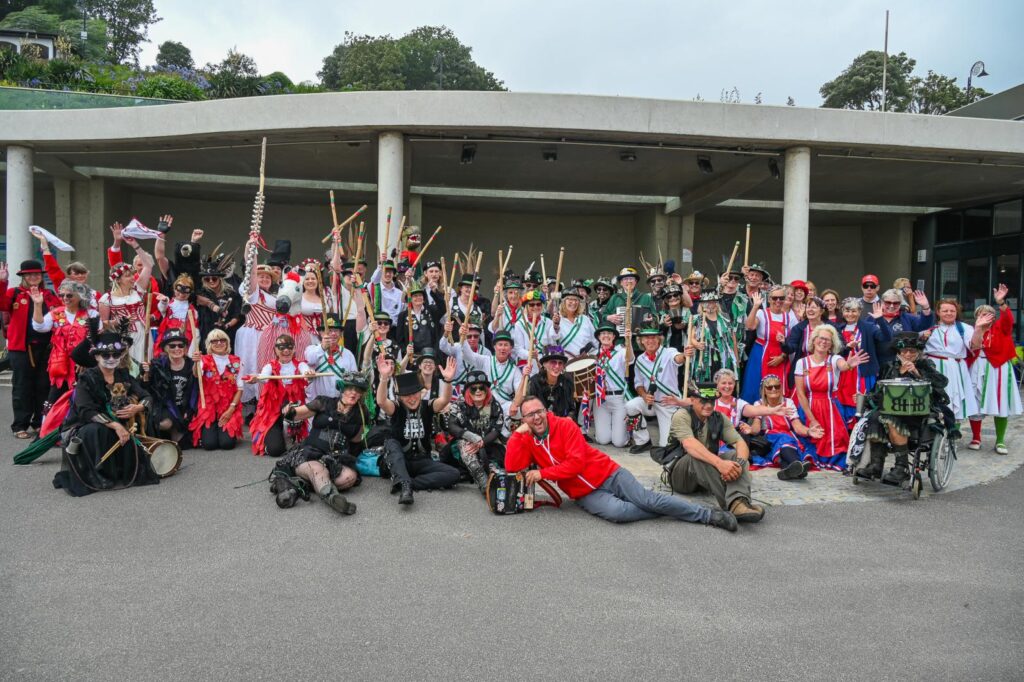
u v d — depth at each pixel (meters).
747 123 11.41
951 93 42.53
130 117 11.80
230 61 35.59
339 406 6.34
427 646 3.68
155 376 7.39
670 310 9.21
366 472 6.57
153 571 4.54
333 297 9.27
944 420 6.57
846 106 43.88
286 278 8.62
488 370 7.75
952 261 18.17
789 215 11.94
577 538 5.28
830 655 3.67
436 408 6.40
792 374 8.22
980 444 8.71
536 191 17.30
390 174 11.28
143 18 51.66
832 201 17.95
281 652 3.59
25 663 3.45
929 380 6.50
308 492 6.04
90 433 6.10
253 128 11.28
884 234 19.84
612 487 5.73
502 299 8.98
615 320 9.27
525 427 5.80
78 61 24.25
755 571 4.72
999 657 3.67
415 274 10.84
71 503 5.84
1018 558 5.03
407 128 11.16
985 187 15.52
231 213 17.83
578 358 7.97
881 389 6.54
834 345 7.43
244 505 5.85
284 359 7.44
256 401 8.73
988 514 6.01
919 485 6.30
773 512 5.98
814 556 5.00
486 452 6.47
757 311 8.38
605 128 11.13
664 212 17.88
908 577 4.66
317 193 16.70
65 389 7.60
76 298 7.75
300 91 27.45
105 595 4.19
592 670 3.48
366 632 3.81
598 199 17.61
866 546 5.21
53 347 7.55
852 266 20.97
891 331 7.96
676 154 12.88
